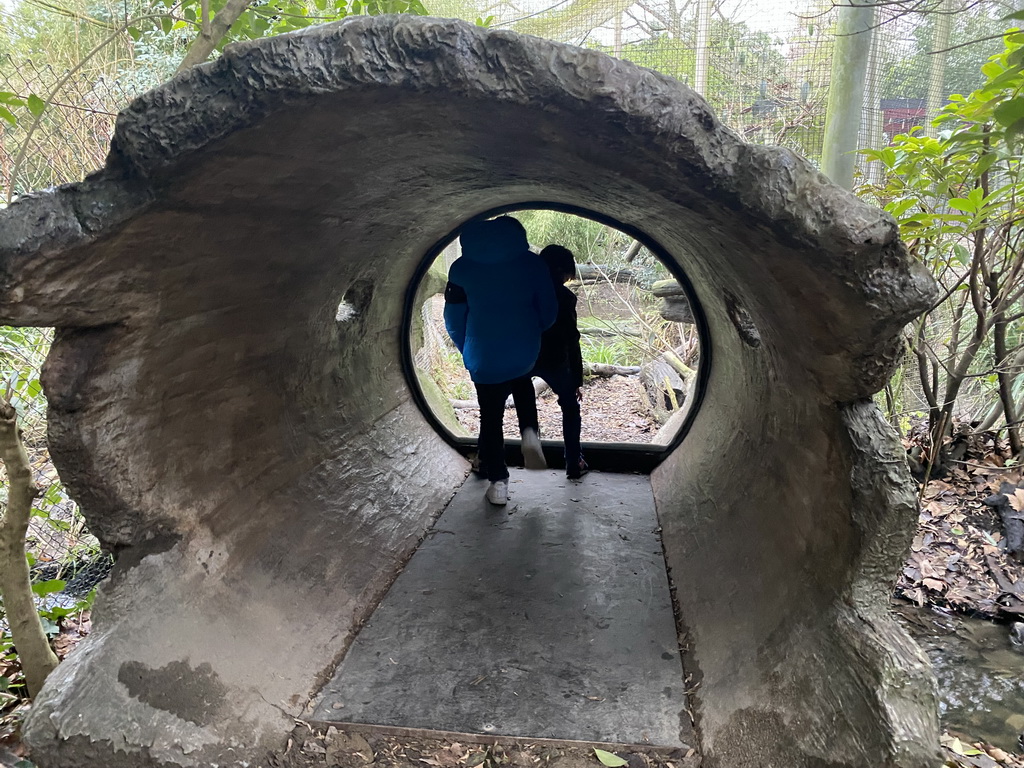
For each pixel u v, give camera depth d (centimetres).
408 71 129
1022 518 341
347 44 128
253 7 301
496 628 274
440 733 214
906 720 159
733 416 353
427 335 798
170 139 134
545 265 339
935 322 444
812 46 522
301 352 303
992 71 276
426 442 454
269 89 131
